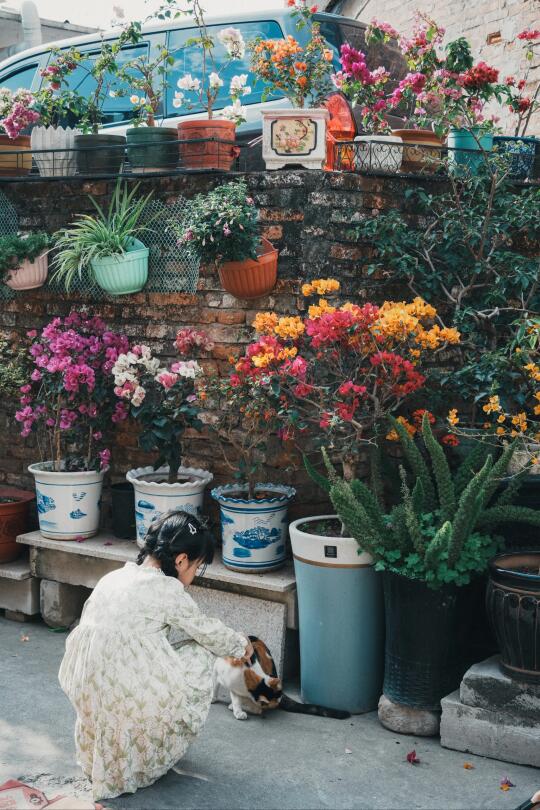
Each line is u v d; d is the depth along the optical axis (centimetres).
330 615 443
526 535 450
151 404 519
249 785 379
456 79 532
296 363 429
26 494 606
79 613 574
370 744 416
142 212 555
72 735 422
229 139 537
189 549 379
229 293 519
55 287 598
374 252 518
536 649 385
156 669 366
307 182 490
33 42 1120
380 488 470
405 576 413
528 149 584
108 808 360
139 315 564
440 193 544
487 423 470
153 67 614
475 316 510
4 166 621
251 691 438
